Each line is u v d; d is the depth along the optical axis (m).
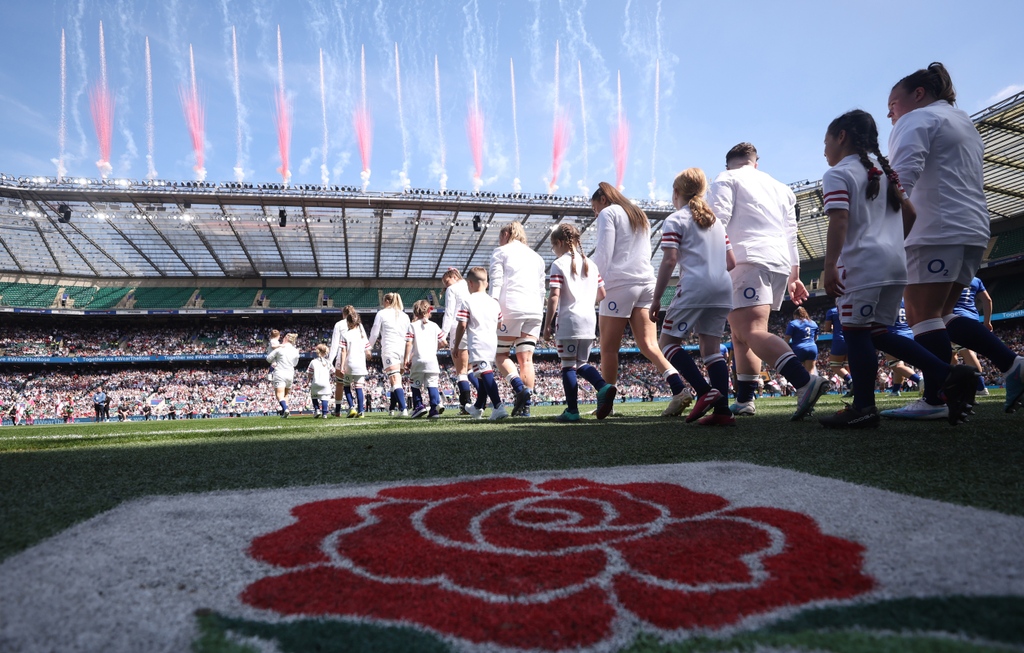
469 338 5.88
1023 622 0.78
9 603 0.93
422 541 1.22
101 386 33.88
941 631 0.77
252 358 35.94
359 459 2.54
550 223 32.31
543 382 34.53
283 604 0.92
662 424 4.15
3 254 33.78
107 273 37.50
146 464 2.52
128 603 0.93
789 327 10.02
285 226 31.28
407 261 37.66
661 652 0.75
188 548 1.21
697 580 0.97
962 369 2.95
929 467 1.84
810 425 3.55
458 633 0.82
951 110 3.39
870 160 3.09
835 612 0.84
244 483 1.96
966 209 3.30
